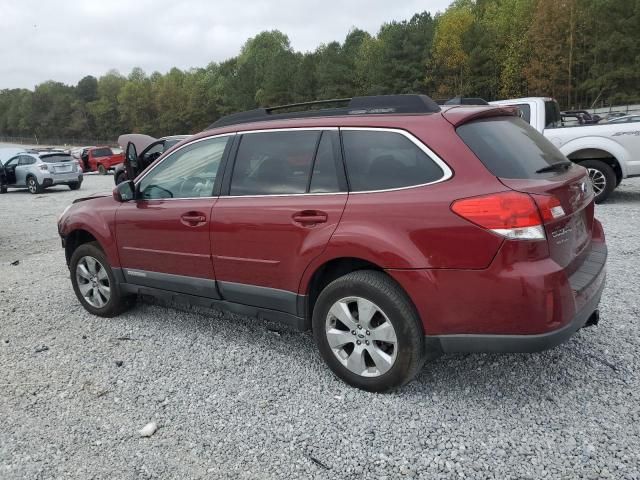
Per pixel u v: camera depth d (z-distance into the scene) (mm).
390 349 3270
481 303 2883
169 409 3373
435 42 56188
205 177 4109
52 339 4629
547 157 3348
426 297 3018
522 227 2766
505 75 50219
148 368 3951
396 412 3166
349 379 3436
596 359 3637
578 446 2764
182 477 2729
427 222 2982
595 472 2572
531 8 50656
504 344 2895
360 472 2691
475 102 3998
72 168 21062
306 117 3721
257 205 3693
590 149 9195
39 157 20609
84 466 2857
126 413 3355
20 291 6219
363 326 3299
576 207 3115
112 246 4730
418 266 3008
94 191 20438
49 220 12375
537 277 2768
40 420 3322
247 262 3771
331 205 3348
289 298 3613
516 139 3309
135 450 2969
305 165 3572
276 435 3033
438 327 3031
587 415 3021
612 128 9039
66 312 5324
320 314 3480
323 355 3533
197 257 4078
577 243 3201
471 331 2957
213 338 4434
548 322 2803
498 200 2801
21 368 4070
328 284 3559
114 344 4430
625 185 12102
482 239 2832
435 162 3070
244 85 86375
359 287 3244
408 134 3197
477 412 3123
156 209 4328
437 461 2725
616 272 5465
